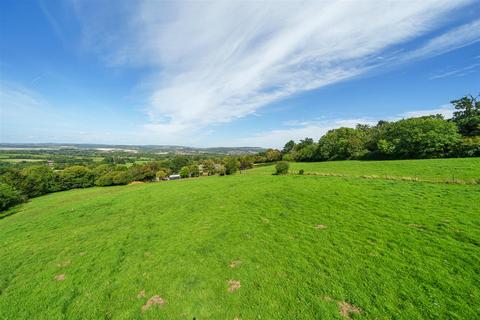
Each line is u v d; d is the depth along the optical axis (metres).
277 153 115.75
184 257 14.48
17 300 11.42
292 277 11.18
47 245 19.00
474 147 47.28
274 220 19.67
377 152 68.31
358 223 16.80
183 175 91.50
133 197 38.91
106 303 10.65
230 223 20.12
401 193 23.52
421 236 13.73
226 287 10.99
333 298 9.51
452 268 10.49
